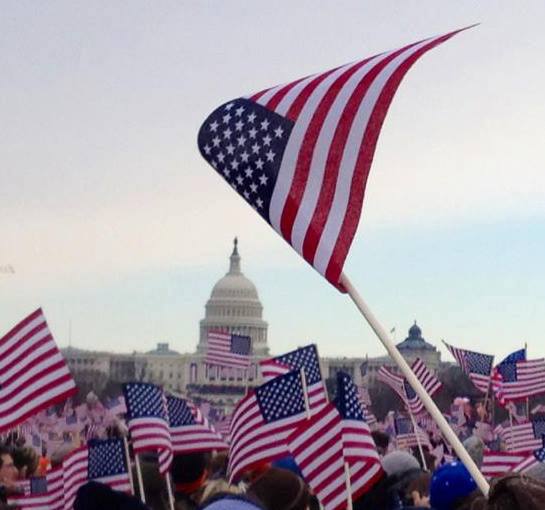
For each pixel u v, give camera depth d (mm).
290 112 10641
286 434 16625
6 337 15406
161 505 16547
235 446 16891
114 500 10609
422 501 15305
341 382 14945
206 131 10891
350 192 10383
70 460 16016
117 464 15633
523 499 6457
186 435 19891
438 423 9250
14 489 17922
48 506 16984
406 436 29719
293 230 10352
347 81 10570
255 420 16766
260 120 10695
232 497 9789
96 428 37625
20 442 33688
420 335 194750
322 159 10500
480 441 23516
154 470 16672
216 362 40094
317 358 17641
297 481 11789
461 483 11695
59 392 15305
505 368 30812
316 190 10430
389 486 15422
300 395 16641
